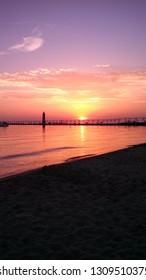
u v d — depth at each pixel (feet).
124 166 50.42
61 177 39.34
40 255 18.90
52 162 68.13
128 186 35.96
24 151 95.04
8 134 225.97
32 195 31.68
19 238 21.27
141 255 18.71
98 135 194.18
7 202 29.55
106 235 21.67
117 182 37.93
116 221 24.61
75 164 50.42
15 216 25.62
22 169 58.75
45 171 41.96
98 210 27.27
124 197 31.60
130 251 19.13
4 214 26.27
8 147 111.14
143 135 187.83
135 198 31.19
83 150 94.48
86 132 249.55
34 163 67.15
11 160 72.74
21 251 19.43
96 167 48.11
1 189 34.22
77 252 19.20
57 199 30.50
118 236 21.38
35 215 25.94
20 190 33.32
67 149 98.84
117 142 129.49
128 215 26.02
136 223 24.02
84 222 24.27
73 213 26.48
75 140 146.82
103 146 109.09
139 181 38.58
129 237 21.25
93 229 22.77
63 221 24.49
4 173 54.24
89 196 31.94
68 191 33.37
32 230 22.74
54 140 150.20
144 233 21.97
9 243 20.51
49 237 21.45
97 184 36.86
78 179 38.93
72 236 21.53
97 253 19.03
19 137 182.80
